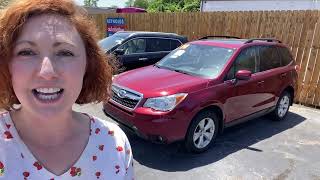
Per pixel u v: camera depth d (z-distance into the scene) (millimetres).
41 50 1167
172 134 4449
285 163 4922
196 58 5719
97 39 1424
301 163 4965
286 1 16797
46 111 1177
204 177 4312
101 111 6652
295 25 8352
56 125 1279
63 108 1211
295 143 5734
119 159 1428
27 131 1271
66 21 1234
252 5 18062
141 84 4789
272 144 5602
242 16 9625
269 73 6066
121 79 5090
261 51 6012
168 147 5055
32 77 1150
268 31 9016
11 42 1162
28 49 1166
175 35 9508
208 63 5449
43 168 1266
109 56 1692
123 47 8461
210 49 5793
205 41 6195
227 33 10141
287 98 6852
